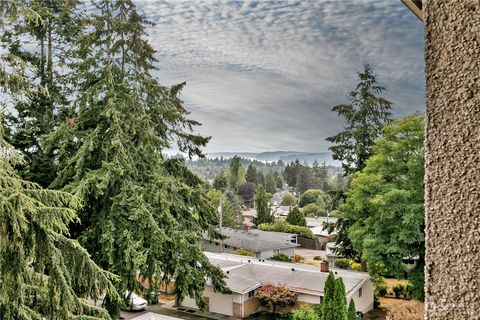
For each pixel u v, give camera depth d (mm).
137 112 12188
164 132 13508
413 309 13289
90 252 11023
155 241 10516
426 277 936
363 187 15859
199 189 13250
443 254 905
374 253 15133
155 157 11852
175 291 11562
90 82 12211
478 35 878
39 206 5609
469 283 861
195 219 12391
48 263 5426
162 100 13375
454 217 892
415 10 1233
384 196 14531
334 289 12453
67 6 13258
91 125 12102
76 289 6496
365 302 17250
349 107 21438
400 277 14977
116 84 11977
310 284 17031
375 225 15344
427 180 947
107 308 10555
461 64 900
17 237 4984
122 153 10875
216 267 12773
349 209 17391
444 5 933
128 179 11188
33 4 12281
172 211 12070
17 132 11789
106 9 12242
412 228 14297
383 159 15891
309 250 36156
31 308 5582
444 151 917
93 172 10883
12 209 4891
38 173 12117
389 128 16266
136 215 10289
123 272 10352
